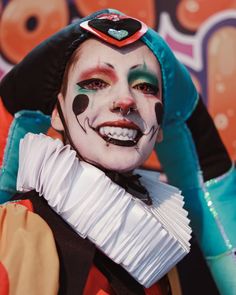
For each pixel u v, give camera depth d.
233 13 1.46
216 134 1.22
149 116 0.98
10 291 0.82
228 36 1.46
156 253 0.92
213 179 1.20
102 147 0.95
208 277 1.49
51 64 1.02
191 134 1.19
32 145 0.93
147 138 0.98
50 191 0.90
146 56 1.00
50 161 0.90
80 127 0.97
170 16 1.46
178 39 1.46
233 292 1.17
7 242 0.86
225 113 1.46
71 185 0.90
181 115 1.17
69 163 0.90
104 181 0.90
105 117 0.95
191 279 1.53
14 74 1.08
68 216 0.90
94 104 0.96
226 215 1.18
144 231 0.90
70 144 0.99
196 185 1.20
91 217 0.89
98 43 0.98
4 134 1.09
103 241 0.89
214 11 1.46
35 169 0.91
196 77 1.47
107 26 0.99
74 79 0.99
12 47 1.45
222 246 1.18
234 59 1.46
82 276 0.88
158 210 1.00
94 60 0.97
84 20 1.04
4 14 1.46
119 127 0.95
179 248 0.94
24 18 1.46
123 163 0.95
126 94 0.95
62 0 1.45
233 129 1.46
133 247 0.90
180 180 1.21
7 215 0.90
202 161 1.21
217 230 1.18
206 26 1.46
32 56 1.05
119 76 0.96
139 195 1.00
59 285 0.87
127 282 0.94
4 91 1.09
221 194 1.19
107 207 0.89
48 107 1.07
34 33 1.46
